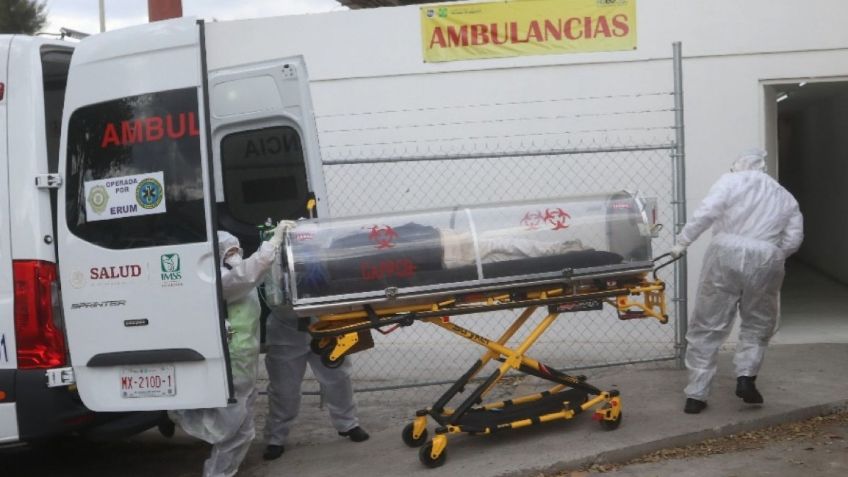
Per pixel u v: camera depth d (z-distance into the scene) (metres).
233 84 6.08
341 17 8.17
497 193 8.09
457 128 8.09
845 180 10.82
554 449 5.13
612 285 5.09
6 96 4.72
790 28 7.71
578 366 7.00
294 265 4.71
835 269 11.48
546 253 4.97
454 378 7.14
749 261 5.43
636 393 6.20
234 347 4.79
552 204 5.14
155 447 6.16
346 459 5.36
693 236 5.50
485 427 5.09
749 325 5.65
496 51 7.99
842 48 7.68
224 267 4.75
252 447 5.82
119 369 4.62
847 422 5.67
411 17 8.09
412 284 4.82
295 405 5.55
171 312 4.54
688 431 5.34
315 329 4.88
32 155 4.68
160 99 4.56
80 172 4.68
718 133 7.82
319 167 5.93
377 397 6.80
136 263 4.57
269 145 6.11
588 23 7.88
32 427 4.60
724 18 7.75
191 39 4.53
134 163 4.59
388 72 8.15
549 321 5.23
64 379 4.64
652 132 7.86
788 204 5.52
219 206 6.22
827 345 7.45
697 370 5.64
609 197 5.23
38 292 4.62
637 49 7.84
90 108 4.67
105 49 4.66
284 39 8.26
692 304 7.86
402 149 8.17
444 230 4.92
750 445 5.32
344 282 4.75
